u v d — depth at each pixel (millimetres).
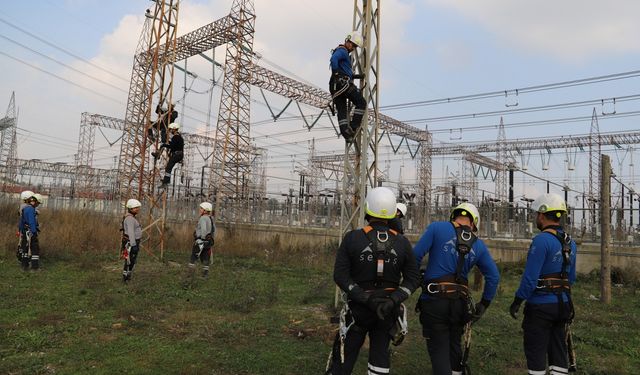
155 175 15719
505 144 45031
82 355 5633
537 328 4289
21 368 5105
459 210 4453
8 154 57906
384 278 3693
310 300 9555
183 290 9875
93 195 44125
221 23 31594
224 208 31469
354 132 7652
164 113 15047
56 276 10938
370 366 3789
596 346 7160
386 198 3885
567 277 4348
